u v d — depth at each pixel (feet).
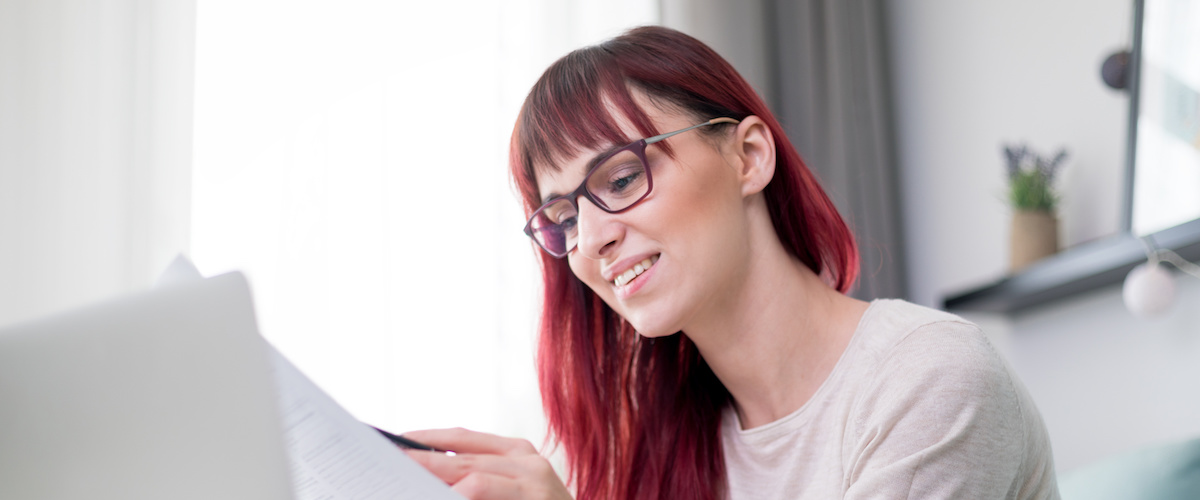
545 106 3.03
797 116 7.61
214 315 1.39
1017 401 2.68
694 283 2.86
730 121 3.03
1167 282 5.37
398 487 1.62
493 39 6.63
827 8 7.85
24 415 1.36
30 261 4.78
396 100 6.21
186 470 1.34
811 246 3.27
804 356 3.09
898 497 2.48
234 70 5.71
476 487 1.88
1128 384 5.83
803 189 3.25
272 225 5.66
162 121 5.20
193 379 1.37
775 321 3.06
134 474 1.34
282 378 1.70
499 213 6.32
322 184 5.86
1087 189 6.36
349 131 6.01
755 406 3.24
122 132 5.09
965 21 7.47
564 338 3.68
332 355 5.71
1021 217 6.42
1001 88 7.11
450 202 6.26
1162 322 5.69
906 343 2.78
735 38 7.59
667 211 2.84
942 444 2.50
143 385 1.37
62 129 4.96
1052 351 6.30
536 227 3.15
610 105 2.94
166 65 5.25
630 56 3.04
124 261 4.98
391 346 5.88
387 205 6.03
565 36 6.82
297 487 1.65
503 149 6.43
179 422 1.36
